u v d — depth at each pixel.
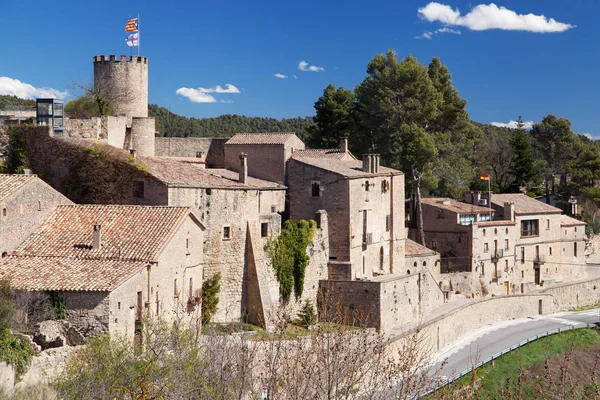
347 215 74.38
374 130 106.50
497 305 93.19
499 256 101.62
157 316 45.47
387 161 101.75
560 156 141.38
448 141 107.06
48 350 39.62
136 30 84.81
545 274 110.06
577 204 130.75
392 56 107.44
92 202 62.16
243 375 32.12
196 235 56.31
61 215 52.94
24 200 50.56
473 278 97.00
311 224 72.31
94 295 43.94
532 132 144.00
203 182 63.34
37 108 65.56
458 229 98.50
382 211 82.19
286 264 69.56
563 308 105.81
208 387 31.73
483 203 105.31
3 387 33.88
